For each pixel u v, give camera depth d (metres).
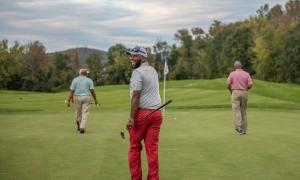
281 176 7.13
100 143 10.69
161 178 6.99
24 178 6.92
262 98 26.30
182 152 9.37
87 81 13.19
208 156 8.90
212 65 105.81
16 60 89.75
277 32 83.00
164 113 19.56
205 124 15.15
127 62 95.44
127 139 11.41
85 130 13.54
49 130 13.59
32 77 94.44
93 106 26.16
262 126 14.38
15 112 22.50
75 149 9.77
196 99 28.12
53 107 26.73
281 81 83.25
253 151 9.45
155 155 6.27
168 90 36.16
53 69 98.81
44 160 8.45
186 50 114.06
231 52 94.38
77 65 104.81
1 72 87.00
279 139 11.27
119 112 20.94
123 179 6.89
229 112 19.88
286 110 21.11
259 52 84.06
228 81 12.69
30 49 97.19
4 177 6.98
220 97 28.47
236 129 12.48
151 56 102.69
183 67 103.69
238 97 12.52
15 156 8.88
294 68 77.94
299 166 7.90
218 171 7.49
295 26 81.06
